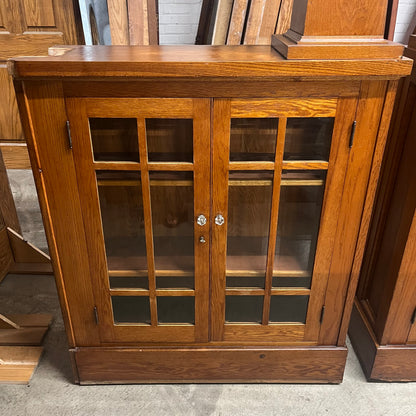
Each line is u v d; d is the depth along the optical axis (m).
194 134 1.07
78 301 1.30
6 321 1.64
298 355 1.40
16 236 2.04
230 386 1.46
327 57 0.97
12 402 1.39
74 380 1.46
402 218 1.29
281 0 1.45
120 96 1.02
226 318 1.38
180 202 1.21
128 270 1.28
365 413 1.36
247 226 1.30
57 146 1.08
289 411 1.37
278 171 1.12
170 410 1.37
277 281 1.32
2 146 2.68
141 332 1.36
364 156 1.10
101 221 1.19
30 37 2.39
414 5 2.27
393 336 1.40
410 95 1.23
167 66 0.96
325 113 1.05
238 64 0.97
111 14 1.54
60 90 1.01
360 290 1.61
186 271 1.28
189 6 2.22
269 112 1.05
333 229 1.21
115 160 1.12
